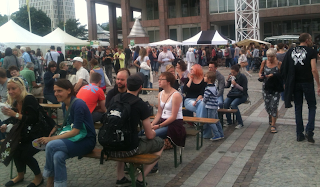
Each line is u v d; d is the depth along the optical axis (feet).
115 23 171.42
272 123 23.29
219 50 97.86
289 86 20.07
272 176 15.29
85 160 18.52
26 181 15.47
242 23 116.57
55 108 25.66
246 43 92.27
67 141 12.88
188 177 15.57
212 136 22.53
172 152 19.60
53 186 13.21
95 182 15.29
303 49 19.58
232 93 24.71
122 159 12.81
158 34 152.97
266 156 18.20
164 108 17.03
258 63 71.10
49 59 57.62
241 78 24.71
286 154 18.37
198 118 20.42
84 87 19.08
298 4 116.47
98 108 19.80
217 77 24.82
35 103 14.20
